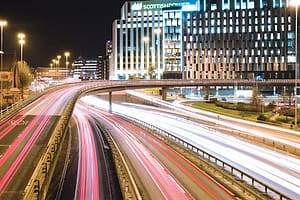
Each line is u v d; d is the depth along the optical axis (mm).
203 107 133125
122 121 102812
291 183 42281
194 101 155875
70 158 58688
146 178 44781
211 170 47594
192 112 121062
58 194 40688
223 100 165625
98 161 57062
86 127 92125
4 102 92438
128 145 67500
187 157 55562
